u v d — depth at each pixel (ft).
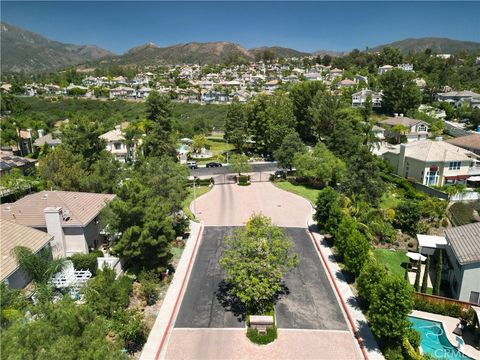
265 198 182.19
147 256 99.04
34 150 264.93
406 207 139.85
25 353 44.06
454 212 153.89
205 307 90.79
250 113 294.46
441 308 89.71
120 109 477.77
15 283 82.69
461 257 93.04
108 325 69.31
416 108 364.17
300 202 175.83
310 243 128.36
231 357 73.87
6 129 270.05
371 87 463.83
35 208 114.62
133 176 148.46
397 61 655.76
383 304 73.00
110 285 79.66
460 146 218.59
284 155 213.25
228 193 191.01
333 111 270.87
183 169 161.99
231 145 328.08
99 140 188.24
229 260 86.07
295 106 308.19
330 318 86.79
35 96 547.90
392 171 204.74
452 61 644.27
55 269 83.51
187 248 123.44
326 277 105.29
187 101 516.73
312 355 74.74
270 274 84.99
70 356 46.09
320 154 204.74
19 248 81.61
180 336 79.92
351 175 157.38
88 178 144.77
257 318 80.18
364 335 80.38
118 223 98.58
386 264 116.16
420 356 70.85
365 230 124.57
